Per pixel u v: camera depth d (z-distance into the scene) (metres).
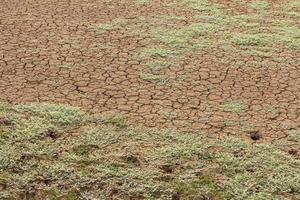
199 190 4.11
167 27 7.29
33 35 6.88
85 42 6.71
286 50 6.67
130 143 4.66
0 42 6.61
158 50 6.50
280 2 8.56
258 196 4.06
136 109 5.20
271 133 4.87
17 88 5.51
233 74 5.98
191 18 7.68
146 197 4.04
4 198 4.02
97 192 4.09
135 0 8.42
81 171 4.30
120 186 4.15
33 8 7.91
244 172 4.33
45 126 4.84
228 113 5.18
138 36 6.95
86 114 5.07
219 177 4.27
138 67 6.06
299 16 7.91
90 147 4.60
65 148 4.57
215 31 7.21
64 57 6.26
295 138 4.78
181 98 5.43
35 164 4.36
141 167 4.37
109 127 4.88
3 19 7.41
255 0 8.59
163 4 8.28
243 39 6.94
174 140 4.71
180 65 6.14
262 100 5.45
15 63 6.05
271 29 7.35
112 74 5.88
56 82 5.66
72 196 4.06
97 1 8.34
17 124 4.86
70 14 7.70
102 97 5.40
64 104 5.23
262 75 5.98
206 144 4.66
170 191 4.10
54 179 4.21
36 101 5.27
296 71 6.11
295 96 5.54
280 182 4.21
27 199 4.03
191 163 4.42
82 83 5.66
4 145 4.56
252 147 4.64
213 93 5.55
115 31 7.10
